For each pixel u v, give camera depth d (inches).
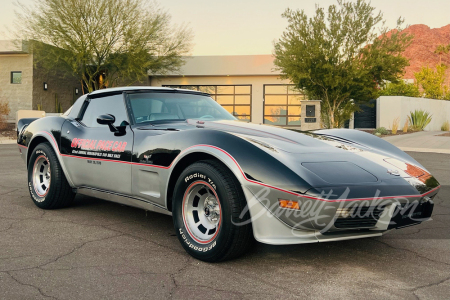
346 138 135.9
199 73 1003.3
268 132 124.8
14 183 223.9
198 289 89.4
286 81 1003.3
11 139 604.7
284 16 671.1
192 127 129.0
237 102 1029.8
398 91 1222.3
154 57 862.5
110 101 147.8
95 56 810.2
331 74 647.1
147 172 122.3
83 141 146.3
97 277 95.1
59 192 157.8
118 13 798.5
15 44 824.3
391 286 92.6
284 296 86.4
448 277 98.7
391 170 109.7
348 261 109.3
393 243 126.3
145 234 131.3
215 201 108.7
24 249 114.5
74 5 754.8
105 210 163.6
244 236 101.3
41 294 85.5
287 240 97.7
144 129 129.6
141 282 92.7
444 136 748.0
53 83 970.7
